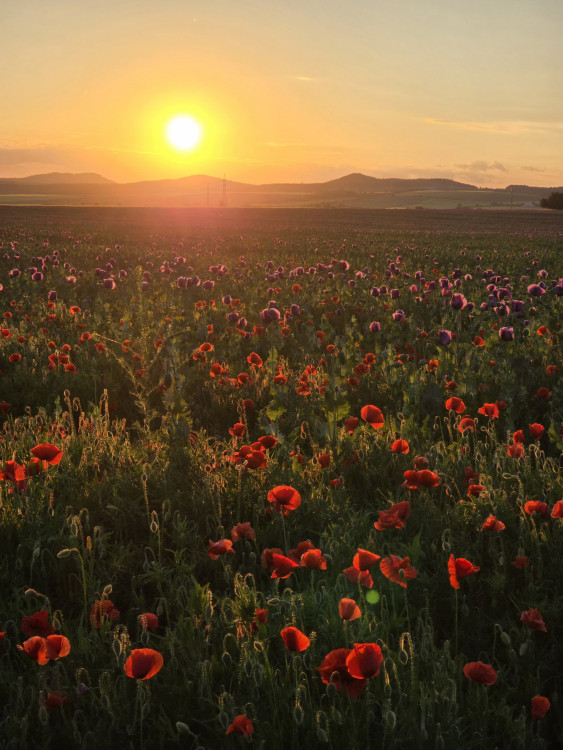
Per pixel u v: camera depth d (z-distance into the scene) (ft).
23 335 24.57
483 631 8.64
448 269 62.75
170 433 14.64
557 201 445.78
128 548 10.43
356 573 7.52
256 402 18.54
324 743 6.56
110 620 8.28
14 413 18.84
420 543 10.30
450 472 12.73
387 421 15.10
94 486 12.21
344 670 5.95
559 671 7.88
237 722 6.13
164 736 6.85
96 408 16.15
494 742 6.74
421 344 25.99
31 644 6.46
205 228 140.05
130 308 33.99
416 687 7.00
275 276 42.83
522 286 46.47
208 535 11.30
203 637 8.00
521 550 9.28
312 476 12.74
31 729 6.93
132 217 209.46
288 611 8.13
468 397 18.21
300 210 336.49
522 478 12.30
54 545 10.18
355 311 34.65
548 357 22.85
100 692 6.94
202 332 27.22
